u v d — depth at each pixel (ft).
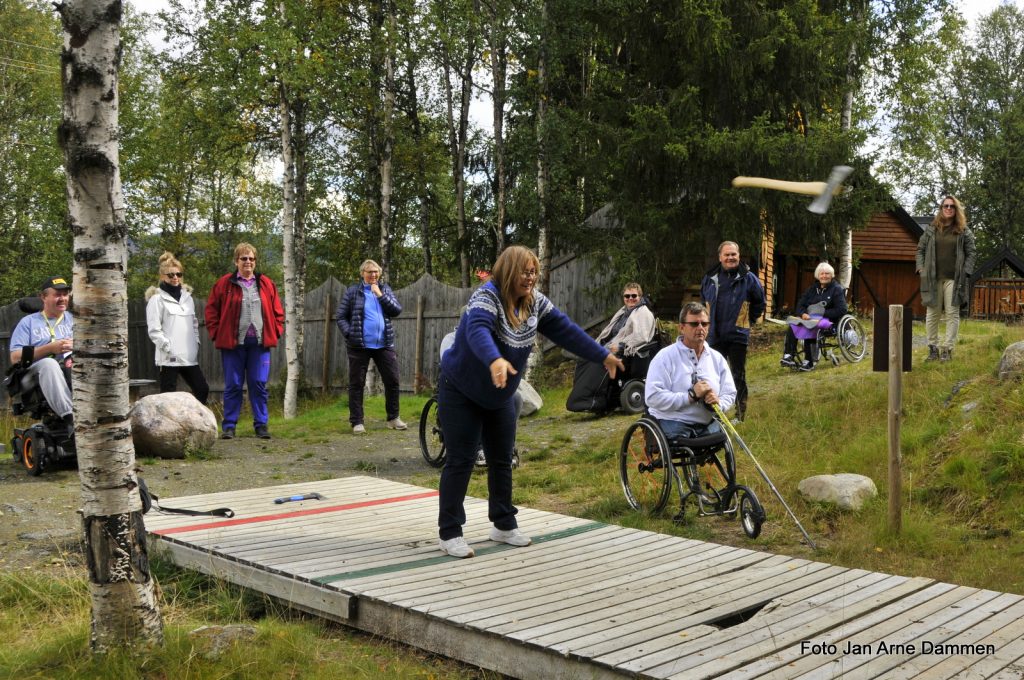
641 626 12.19
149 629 11.71
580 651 11.15
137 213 96.89
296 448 32.35
